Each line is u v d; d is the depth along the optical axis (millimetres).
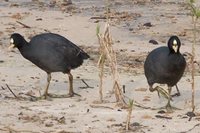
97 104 14258
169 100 13961
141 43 22859
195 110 13898
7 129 12148
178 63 13523
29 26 25406
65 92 15617
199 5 28812
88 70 18172
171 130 12211
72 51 15227
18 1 31156
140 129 12242
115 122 12742
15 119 12891
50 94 15047
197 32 24797
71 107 13961
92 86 16141
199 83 16625
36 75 17281
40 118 12977
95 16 27406
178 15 27797
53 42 14961
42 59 14875
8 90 15500
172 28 25406
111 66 14312
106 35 14414
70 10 28906
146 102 14633
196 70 18578
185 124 12633
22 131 12031
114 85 14219
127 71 18266
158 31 24984
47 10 28750
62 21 26422
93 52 21203
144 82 16594
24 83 16359
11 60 19281
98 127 12375
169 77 13734
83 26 25547
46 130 12109
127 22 26359
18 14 27266
